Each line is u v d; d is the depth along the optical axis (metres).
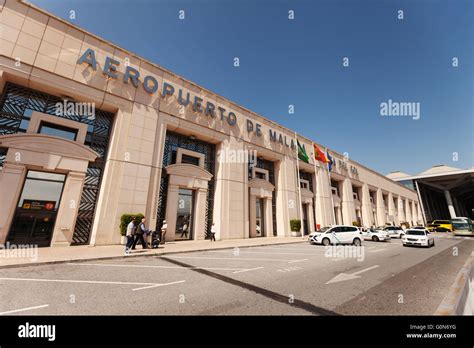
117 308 4.22
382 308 4.35
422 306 4.46
